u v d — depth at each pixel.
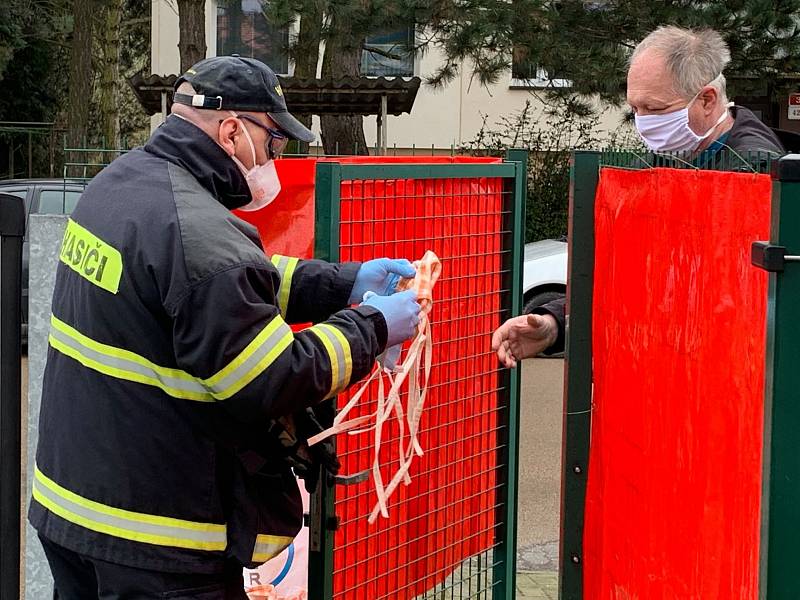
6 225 3.18
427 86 13.16
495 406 3.88
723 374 2.40
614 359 3.32
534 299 11.88
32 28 22.38
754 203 2.25
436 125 20.62
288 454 2.79
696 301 2.59
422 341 2.88
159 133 2.76
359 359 2.67
